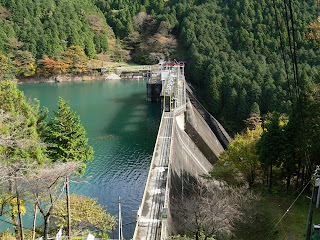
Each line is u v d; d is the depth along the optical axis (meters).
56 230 36.12
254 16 139.00
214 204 31.09
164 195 37.16
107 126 87.75
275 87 83.25
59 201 37.66
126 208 46.66
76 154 34.03
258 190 40.75
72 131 33.81
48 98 122.56
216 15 151.88
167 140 55.81
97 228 39.03
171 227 32.75
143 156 65.62
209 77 102.50
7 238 31.28
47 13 174.75
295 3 124.12
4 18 163.75
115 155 66.12
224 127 89.69
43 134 35.31
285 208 35.81
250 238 31.38
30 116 34.50
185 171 50.78
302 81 68.56
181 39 164.00
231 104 89.19
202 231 30.25
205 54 133.62
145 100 122.25
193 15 157.75
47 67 159.12
